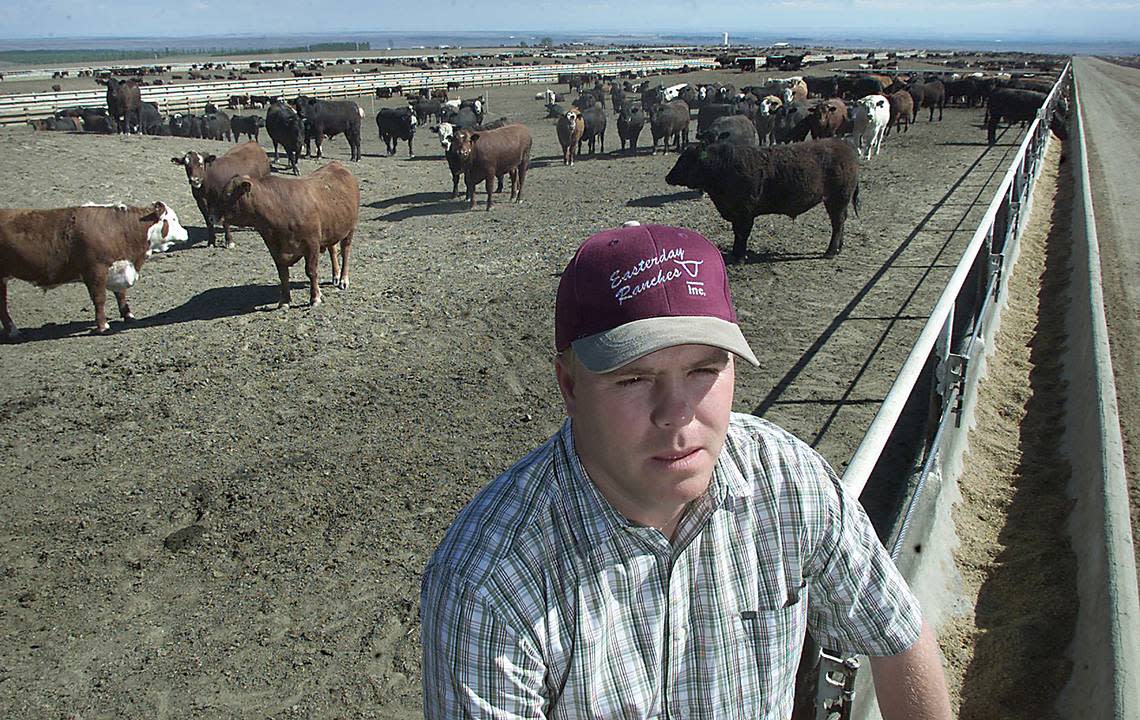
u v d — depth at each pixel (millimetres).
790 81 40031
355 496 5617
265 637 4305
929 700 1642
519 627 1283
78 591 4711
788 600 1502
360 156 25172
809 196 10969
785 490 1497
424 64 90000
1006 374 6906
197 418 6953
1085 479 4652
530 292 10273
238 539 5164
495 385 7449
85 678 4055
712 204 16062
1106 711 2910
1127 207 14156
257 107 41031
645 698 1411
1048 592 3891
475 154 15961
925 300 9312
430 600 1333
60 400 7426
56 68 103312
